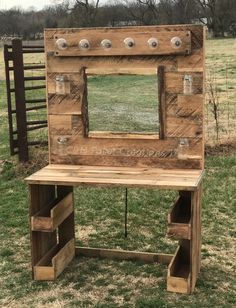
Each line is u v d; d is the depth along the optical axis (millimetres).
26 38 32625
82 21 38625
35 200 2996
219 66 16781
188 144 2926
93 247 3586
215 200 4574
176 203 2975
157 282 3014
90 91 9391
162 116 2932
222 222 4082
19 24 35688
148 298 2809
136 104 8750
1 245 3693
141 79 4656
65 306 2783
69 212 3246
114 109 8070
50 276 3053
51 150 3131
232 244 3654
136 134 3020
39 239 3098
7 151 6363
